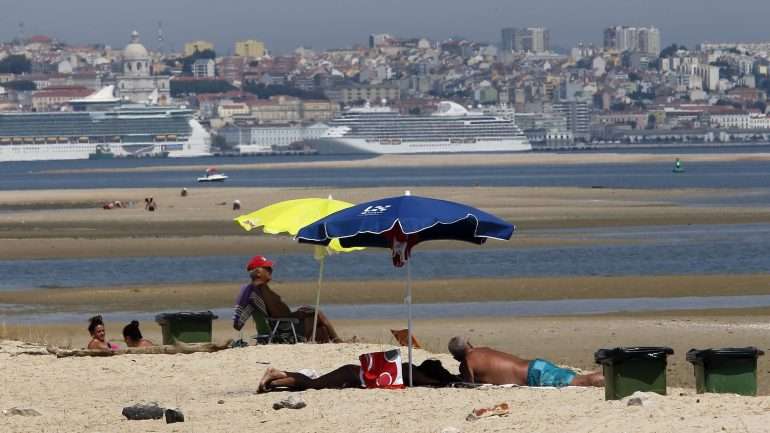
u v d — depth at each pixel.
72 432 53.03
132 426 54.03
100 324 79.81
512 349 96.88
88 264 174.25
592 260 170.25
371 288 141.38
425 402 56.22
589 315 118.62
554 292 137.50
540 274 154.12
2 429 53.75
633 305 127.00
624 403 51.53
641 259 171.38
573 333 105.06
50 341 96.19
